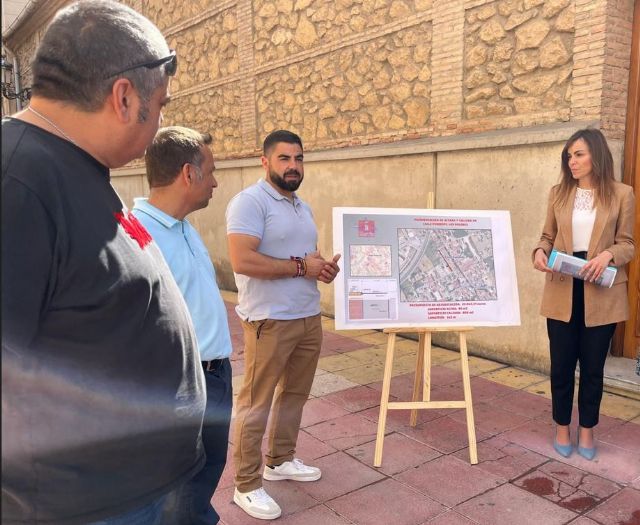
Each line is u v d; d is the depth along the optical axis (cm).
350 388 424
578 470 295
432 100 532
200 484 177
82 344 98
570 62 429
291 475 284
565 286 298
